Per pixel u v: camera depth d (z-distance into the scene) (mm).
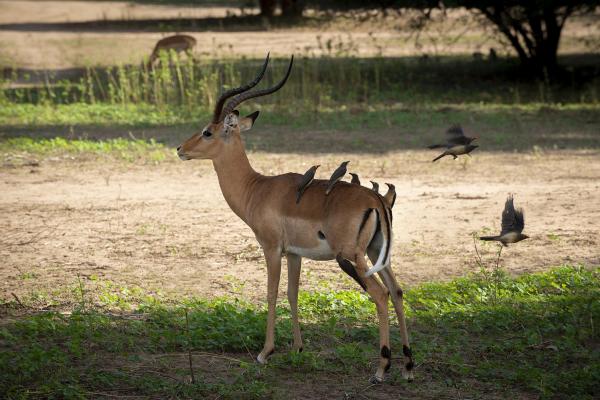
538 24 31797
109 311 10086
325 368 8469
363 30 50375
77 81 32625
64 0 73438
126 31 49844
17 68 35969
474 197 16141
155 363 8477
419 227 14250
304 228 8250
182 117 25094
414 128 23625
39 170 18562
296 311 8797
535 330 9555
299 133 23016
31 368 7918
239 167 9047
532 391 8070
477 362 8750
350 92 28312
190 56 32406
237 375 8211
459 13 55344
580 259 12508
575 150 20391
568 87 30516
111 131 23266
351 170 18406
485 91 30016
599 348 9133
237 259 12578
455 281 11242
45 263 12250
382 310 7957
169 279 11602
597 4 28719
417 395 7930
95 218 14781
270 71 32938
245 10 62969
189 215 15047
